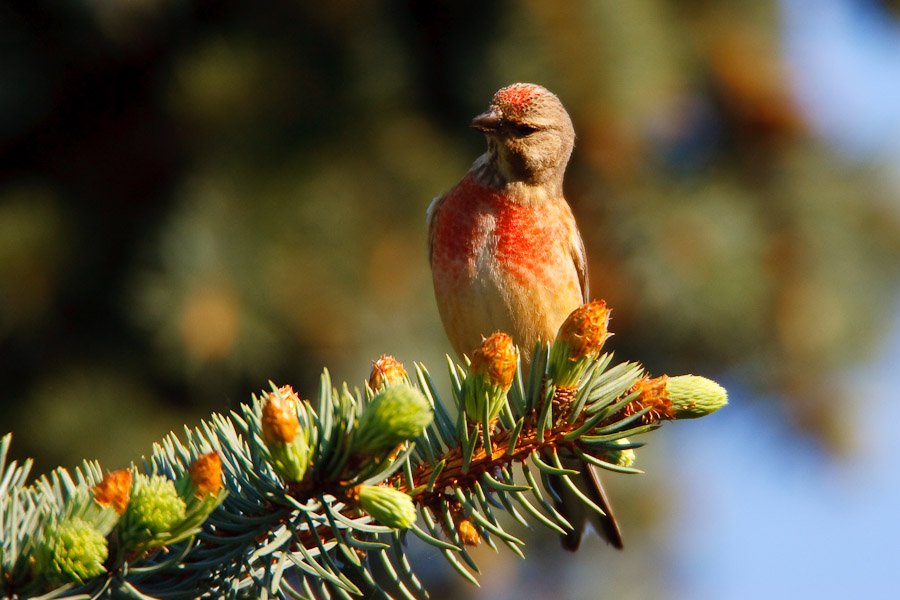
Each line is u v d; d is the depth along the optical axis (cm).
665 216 1066
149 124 1098
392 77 1058
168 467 408
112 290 1056
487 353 393
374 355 1033
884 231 1123
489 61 1048
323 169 1045
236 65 1050
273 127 1049
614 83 1028
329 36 1055
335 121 1052
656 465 1129
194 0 1072
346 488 363
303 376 1043
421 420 352
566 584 1109
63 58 1098
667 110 1055
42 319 1062
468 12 1056
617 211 1066
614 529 650
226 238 1022
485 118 796
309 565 375
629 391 425
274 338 1025
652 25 1051
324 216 1034
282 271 1023
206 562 364
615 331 1100
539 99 808
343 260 1033
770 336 1096
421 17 1066
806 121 1125
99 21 1047
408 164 1045
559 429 418
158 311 1007
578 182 1070
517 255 778
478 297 781
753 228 1091
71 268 1066
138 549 339
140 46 1091
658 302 1065
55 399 1041
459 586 1037
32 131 1112
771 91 1103
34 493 391
